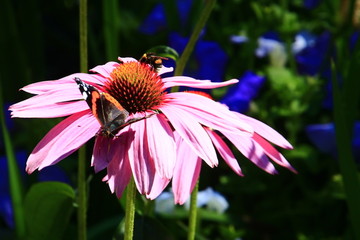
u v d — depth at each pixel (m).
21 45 1.01
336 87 0.83
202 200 0.93
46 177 0.96
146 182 0.66
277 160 0.71
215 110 0.70
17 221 0.87
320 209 0.98
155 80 0.72
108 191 0.93
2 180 0.96
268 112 1.00
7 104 0.98
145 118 0.68
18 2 1.04
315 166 0.97
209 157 0.68
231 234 0.93
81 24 0.76
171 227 0.92
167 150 0.67
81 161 0.77
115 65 0.76
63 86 0.72
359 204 0.83
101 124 0.66
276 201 0.99
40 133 0.89
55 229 0.81
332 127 0.98
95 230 0.88
